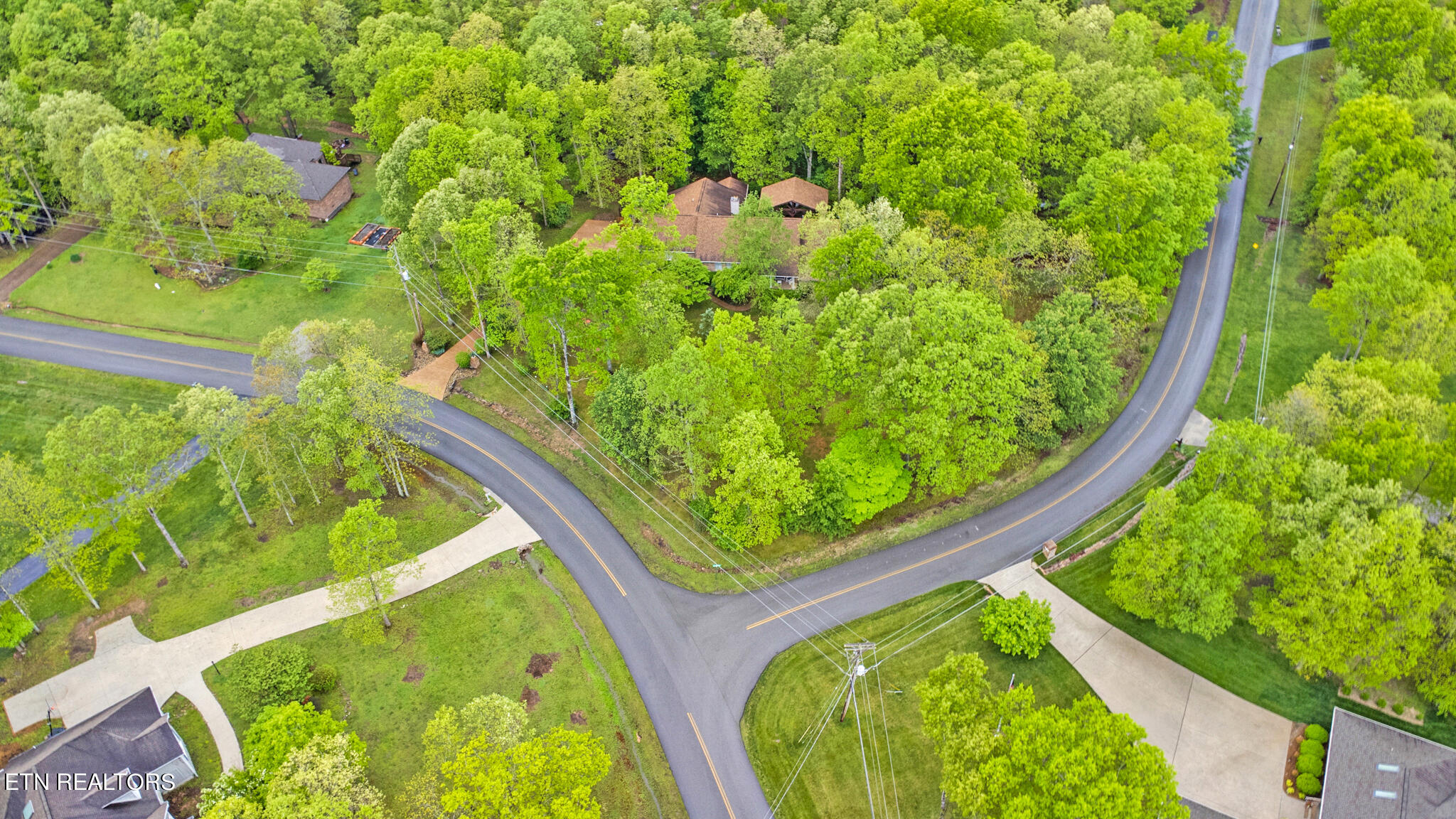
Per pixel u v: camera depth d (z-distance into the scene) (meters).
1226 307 96.50
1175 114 97.88
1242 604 67.94
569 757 51.94
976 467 72.44
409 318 96.44
